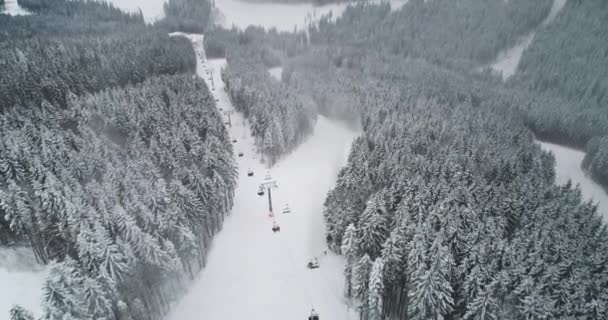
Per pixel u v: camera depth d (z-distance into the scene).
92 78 99.19
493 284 35.53
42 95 81.31
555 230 46.53
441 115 103.88
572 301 34.94
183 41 172.50
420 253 39.25
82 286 35.50
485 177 68.50
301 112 103.88
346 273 47.88
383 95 119.69
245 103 110.88
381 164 65.75
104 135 74.56
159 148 67.06
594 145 91.50
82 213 42.28
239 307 48.56
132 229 42.16
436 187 56.06
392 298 43.81
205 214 56.28
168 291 47.34
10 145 53.50
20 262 44.31
